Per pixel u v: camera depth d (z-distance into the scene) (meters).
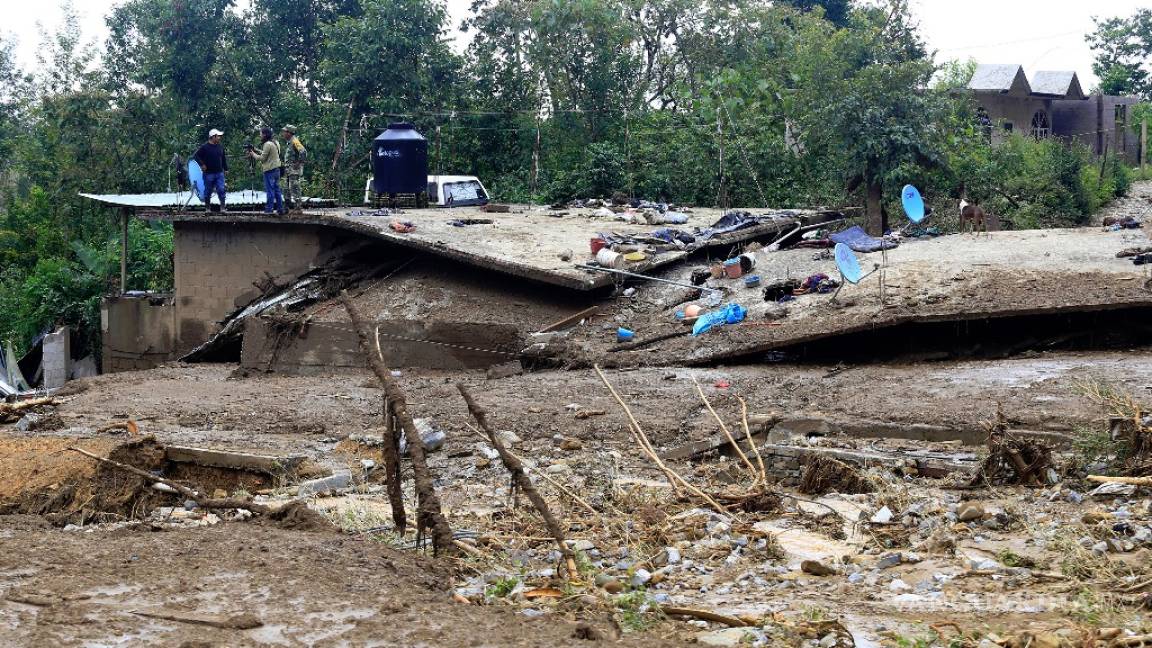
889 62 33.50
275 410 16.78
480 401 16.70
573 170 35.50
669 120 36.28
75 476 12.09
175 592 6.80
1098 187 37.44
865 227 31.70
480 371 19.95
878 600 7.68
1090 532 8.99
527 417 15.41
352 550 7.99
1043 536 9.03
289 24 38.84
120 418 16.77
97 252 33.19
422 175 28.55
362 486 12.21
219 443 13.85
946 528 9.48
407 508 10.82
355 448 14.05
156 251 32.88
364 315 21.97
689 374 17.91
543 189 35.81
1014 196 34.16
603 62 37.38
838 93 32.19
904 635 6.74
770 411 14.63
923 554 8.81
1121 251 19.83
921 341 18.28
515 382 18.42
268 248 24.97
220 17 37.78
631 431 14.40
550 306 21.73
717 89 35.59
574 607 7.29
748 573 8.43
